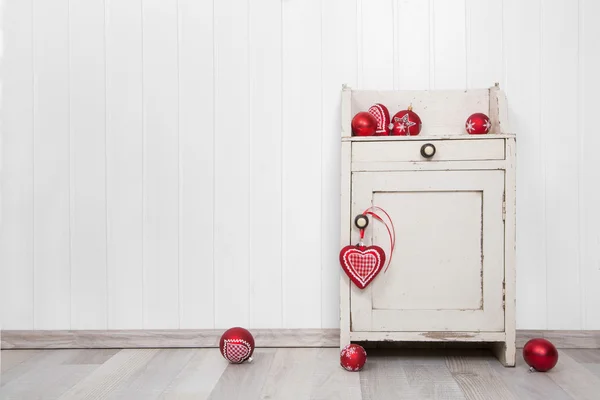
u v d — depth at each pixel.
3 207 2.24
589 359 2.04
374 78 2.23
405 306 1.96
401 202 1.96
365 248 1.93
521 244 2.21
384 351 2.15
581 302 2.20
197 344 2.22
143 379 1.83
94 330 2.23
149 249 2.24
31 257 2.24
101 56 2.24
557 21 2.20
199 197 2.24
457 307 1.96
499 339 1.95
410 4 2.22
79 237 2.24
